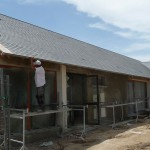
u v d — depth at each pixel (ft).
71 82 48.11
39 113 33.99
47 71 42.16
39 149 33.06
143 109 75.51
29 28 52.80
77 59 47.32
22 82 37.88
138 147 33.37
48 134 39.24
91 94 52.11
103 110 56.13
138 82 76.33
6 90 30.19
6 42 36.86
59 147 34.01
